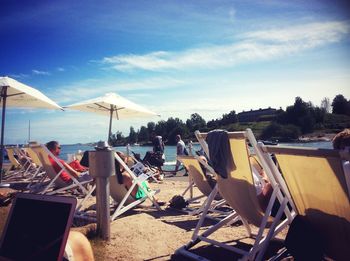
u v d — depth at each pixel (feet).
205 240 11.35
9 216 6.92
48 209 6.43
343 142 8.89
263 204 11.41
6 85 23.20
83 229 13.47
